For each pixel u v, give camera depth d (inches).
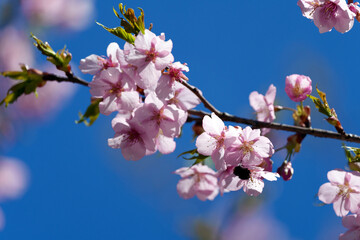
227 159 45.8
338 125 46.8
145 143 46.4
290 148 48.1
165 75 45.9
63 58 46.3
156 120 46.1
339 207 47.0
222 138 45.7
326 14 47.9
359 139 46.8
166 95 45.9
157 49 45.9
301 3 48.0
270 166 46.9
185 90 46.9
